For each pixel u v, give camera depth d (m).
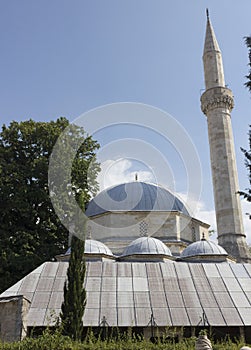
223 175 42.00
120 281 27.83
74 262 20.58
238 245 39.38
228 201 41.00
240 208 41.34
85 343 18.25
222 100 44.41
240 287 27.84
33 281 27.50
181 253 35.88
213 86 45.53
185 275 28.91
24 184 39.56
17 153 42.28
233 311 25.47
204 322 24.50
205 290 27.33
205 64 47.34
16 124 42.91
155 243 34.47
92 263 29.66
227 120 44.34
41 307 24.94
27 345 17.28
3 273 36.25
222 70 46.88
